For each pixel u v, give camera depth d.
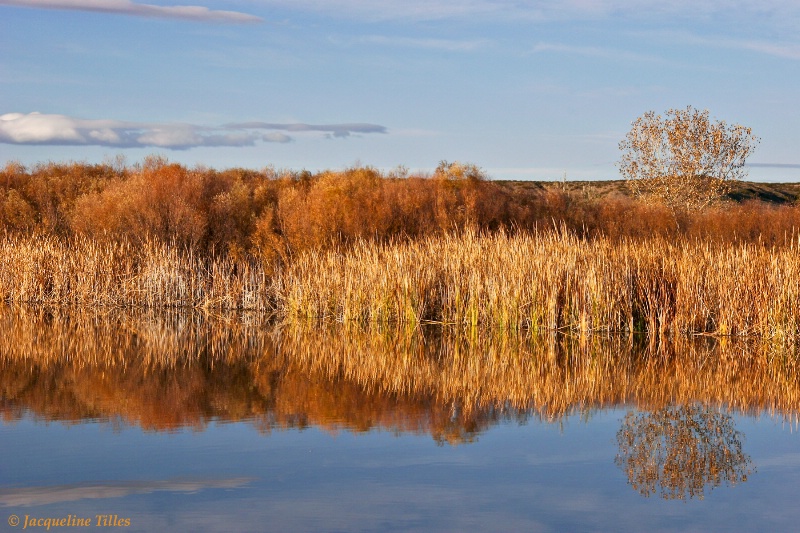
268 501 9.24
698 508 9.15
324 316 24.25
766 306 19.83
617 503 9.32
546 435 12.12
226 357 18.38
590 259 21.91
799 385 15.62
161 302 26.39
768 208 36.09
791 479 10.19
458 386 15.44
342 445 11.45
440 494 9.53
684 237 30.98
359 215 29.52
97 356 18.27
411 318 22.67
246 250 30.02
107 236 29.83
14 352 18.58
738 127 42.03
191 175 33.03
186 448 11.23
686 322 20.59
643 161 42.38
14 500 9.23
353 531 8.41
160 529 8.42
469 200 31.03
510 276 22.09
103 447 11.25
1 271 27.31
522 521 8.72
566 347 19.70
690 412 13.58
